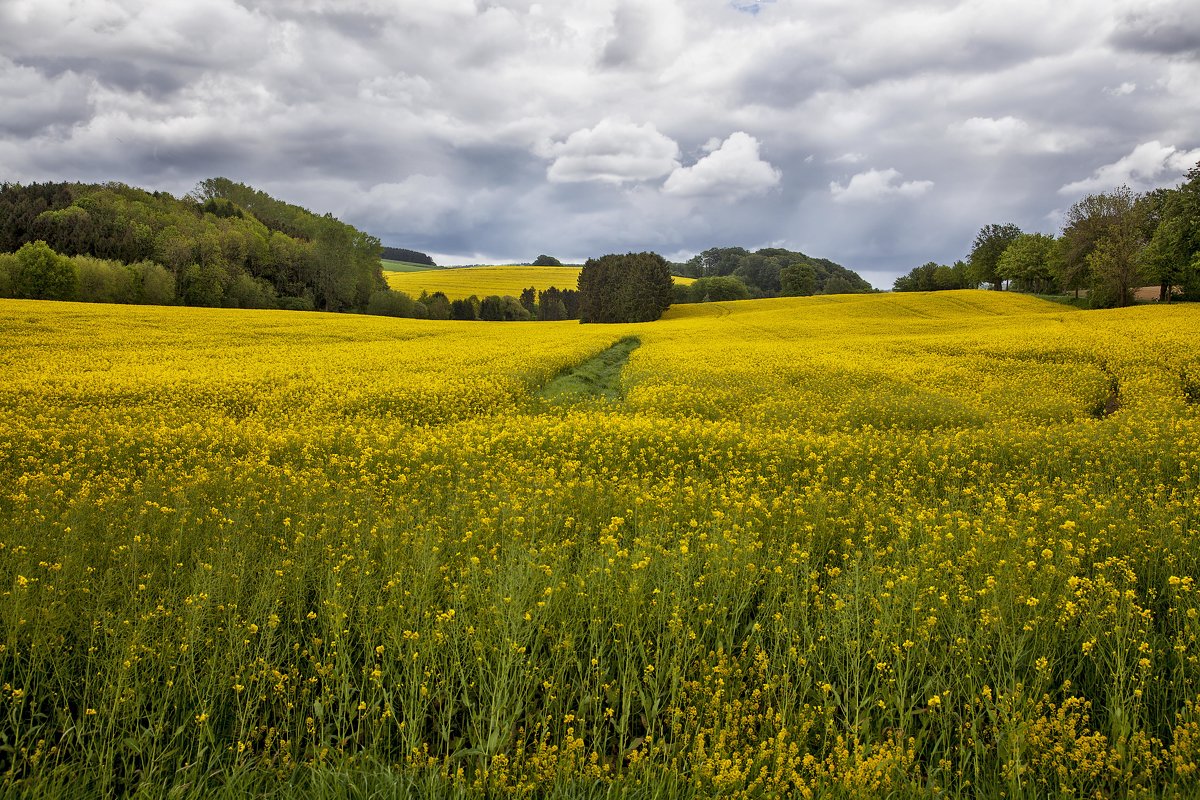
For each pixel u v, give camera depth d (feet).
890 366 81.51
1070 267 226.99
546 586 17.25
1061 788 11.21
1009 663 14.92
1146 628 15.89
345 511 24.47
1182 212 177.27
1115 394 66.54
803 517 24.18
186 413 53.21
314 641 15.49
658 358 94.68
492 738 12.59
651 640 16.29
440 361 86.43
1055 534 21.95
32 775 11.65
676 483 30.76
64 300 191.62
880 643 14.97
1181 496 27.12
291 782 12.03
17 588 15.84
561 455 38.42
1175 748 11.71
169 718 14.14
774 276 519.60
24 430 40.55
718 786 11.27
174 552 19.77
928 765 12.80
